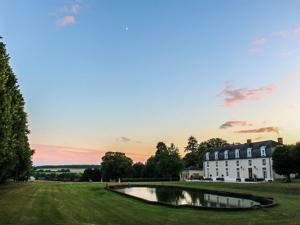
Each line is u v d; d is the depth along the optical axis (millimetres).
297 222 23031
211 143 160625
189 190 61750
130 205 32781
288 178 77812
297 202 34844
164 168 109500
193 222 23062
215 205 39156
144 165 131875
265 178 100125
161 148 128875
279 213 27203
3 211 25594
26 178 91750
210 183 73875
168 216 25688
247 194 45250
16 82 45125
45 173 160500
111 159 129750
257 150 104188
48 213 25453
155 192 60062
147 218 24656
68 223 21641
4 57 33406
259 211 28391
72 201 35094
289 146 79062
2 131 33000
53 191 47312
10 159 46031
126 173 130375
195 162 159375
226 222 23094
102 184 70375
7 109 33531
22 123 49125
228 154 114438
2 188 50344
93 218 24125
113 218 24422
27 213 25000
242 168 108312
